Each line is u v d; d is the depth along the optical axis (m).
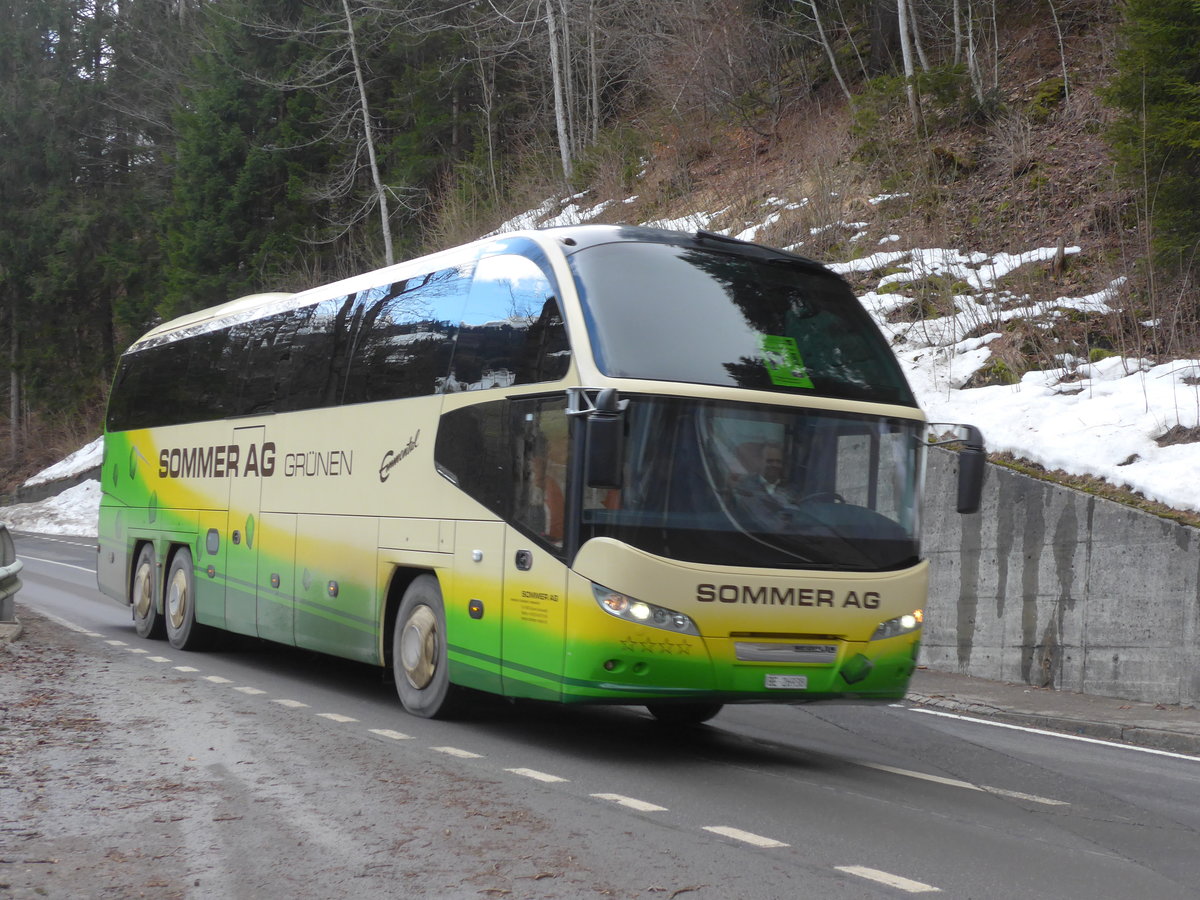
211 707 10.23
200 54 47.97
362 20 39.38
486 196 37.47
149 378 16.64
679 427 8.36
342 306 12.06
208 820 6.44
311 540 11.88
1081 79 24.33
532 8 37.88
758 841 6.32
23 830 6.18
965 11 28.67
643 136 34.19
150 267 51.84
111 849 5.87
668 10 34.59
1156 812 7.58
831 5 32.12
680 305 8.83
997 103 24.50
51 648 13.82
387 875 5.51
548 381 8.80
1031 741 10.27
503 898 5.21
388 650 10.71
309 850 5.91
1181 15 16.59
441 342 10.28
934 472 14.45
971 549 13.84
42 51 56.84
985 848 6.41
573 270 8.92
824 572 8.52
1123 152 17.17
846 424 8.88
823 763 8.92
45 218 53.03
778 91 31.19
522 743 9.16
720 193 28.41
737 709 11.76
